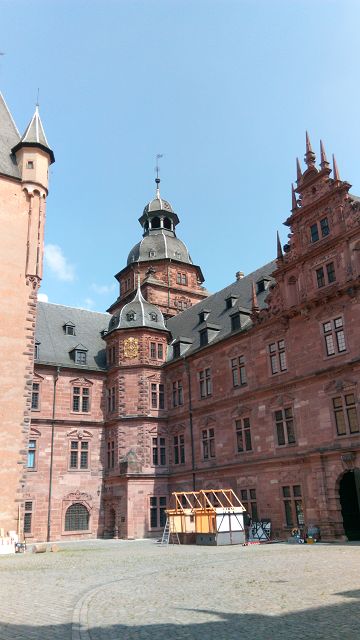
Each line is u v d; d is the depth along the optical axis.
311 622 8.98
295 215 34.69
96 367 48.12
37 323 49.09
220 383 39.97
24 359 37.00
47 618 10.23
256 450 35.34
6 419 35.06
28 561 23.56
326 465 29.80
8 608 11.41
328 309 31.44
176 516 34.25
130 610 10.77
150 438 44.22
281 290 35.28
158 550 27.81
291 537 29.73
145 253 61.62
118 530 42.19
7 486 33.81
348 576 14.09
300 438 31.98
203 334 43.12
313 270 33.00
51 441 44.06
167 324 54.72
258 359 36.44
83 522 43.91
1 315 36.84
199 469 40.34
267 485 34.00
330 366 30.45
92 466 45.34
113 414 46.09
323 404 30.77
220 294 48.94
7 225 38.97
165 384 46.34
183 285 61.09
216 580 14.68
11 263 38.28
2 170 40.06
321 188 33.34
